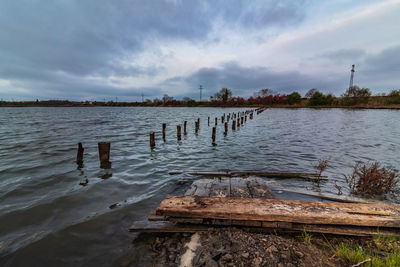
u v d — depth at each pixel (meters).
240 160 8.53
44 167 7.34
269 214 3.04
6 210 4.27
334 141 12.79
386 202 4.71
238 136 15.42
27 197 4.91
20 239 3.32
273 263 2.42
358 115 35.62
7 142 12.15
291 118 31.33
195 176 6.46
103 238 3.31
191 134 16.80
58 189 5.41
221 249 2.72
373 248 2.77
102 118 34.66
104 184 5.80
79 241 3.25
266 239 2.88
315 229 3.01
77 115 44.28
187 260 2.63
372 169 5.55
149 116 40.12
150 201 4.69
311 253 2.63
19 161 8.09
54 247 3.12
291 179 6.23
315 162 8.18
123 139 13.66
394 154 9.45
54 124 23.89
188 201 3.46
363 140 13.09
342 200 4.50
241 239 2.89
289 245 2.76
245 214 3.07
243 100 91.25
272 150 10.41
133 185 5.74
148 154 9.59
